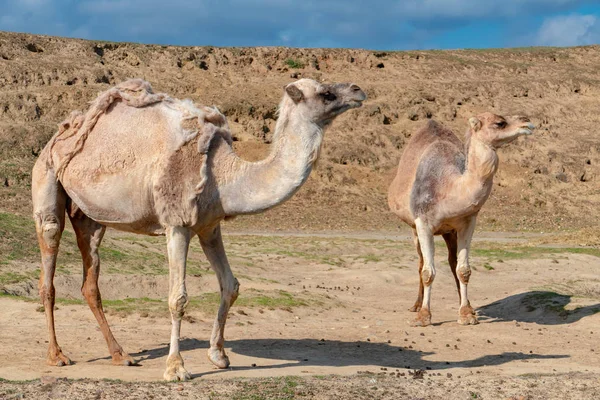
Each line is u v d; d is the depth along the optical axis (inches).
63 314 442.0
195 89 2142.0
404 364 344.2
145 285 602.9
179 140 291.3
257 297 524.4
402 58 2507.4
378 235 1398.9
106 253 677.9
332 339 408.5
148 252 739.4
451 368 333.1
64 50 2164.1
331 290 645.9
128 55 2225.6
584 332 447.8
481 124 428.5
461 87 2325.3
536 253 894.4
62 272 581.0
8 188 1603.1
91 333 388.8
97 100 314.8
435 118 2192.4
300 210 1734.7
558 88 2409.0
